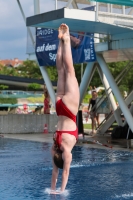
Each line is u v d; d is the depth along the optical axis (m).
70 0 15.13
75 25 15.18
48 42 19.98
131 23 15.27
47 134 22.66
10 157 14.02
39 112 26.92
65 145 8.82
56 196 8.67
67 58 8.98
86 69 19.02
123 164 12.67
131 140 19.61
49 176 10.81
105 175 10.91
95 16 14.39
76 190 9.21
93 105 22.34
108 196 8.66
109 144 17.72
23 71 86.81
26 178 10.55
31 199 8.42
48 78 20.94
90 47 17.69
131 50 17.14
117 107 20.73
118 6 18.44
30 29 21.20
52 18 14.37
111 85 17.53
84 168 11.98
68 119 8.91
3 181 10.19
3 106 29.11
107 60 21.11
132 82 48.56
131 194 8.84
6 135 22.05
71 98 8.90
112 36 17.00
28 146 17.06
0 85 56.31
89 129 25.61
